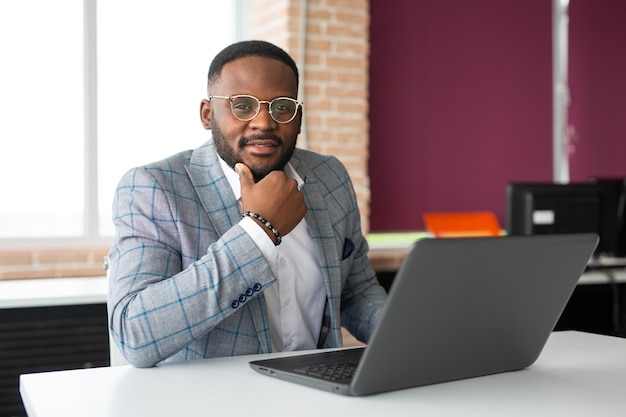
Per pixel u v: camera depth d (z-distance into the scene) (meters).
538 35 5.66
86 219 4.51
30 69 4.42
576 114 5.82
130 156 4.63
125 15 4.60
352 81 4.84
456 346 1.26
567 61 5.79
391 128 5.18
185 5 4.75
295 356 1.45
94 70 4.50
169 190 1.67
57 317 2.87
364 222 4.89
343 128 4.82
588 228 3.90
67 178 4.51
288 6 4.60
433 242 1.10
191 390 1.25
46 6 4.44
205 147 1.81
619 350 1.61
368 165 5.11
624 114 5.97
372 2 5.09
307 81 4.71
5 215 4.38
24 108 4.42
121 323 1.44
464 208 5.42
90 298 2.91
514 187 3.82
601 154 5.91
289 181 1.53
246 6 4.92
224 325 1.60
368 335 1.85
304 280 1.77
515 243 1.20
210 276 1.42
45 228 4.47
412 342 1.19
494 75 5.50
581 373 1.39
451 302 1.18
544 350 1.61
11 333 3.66
